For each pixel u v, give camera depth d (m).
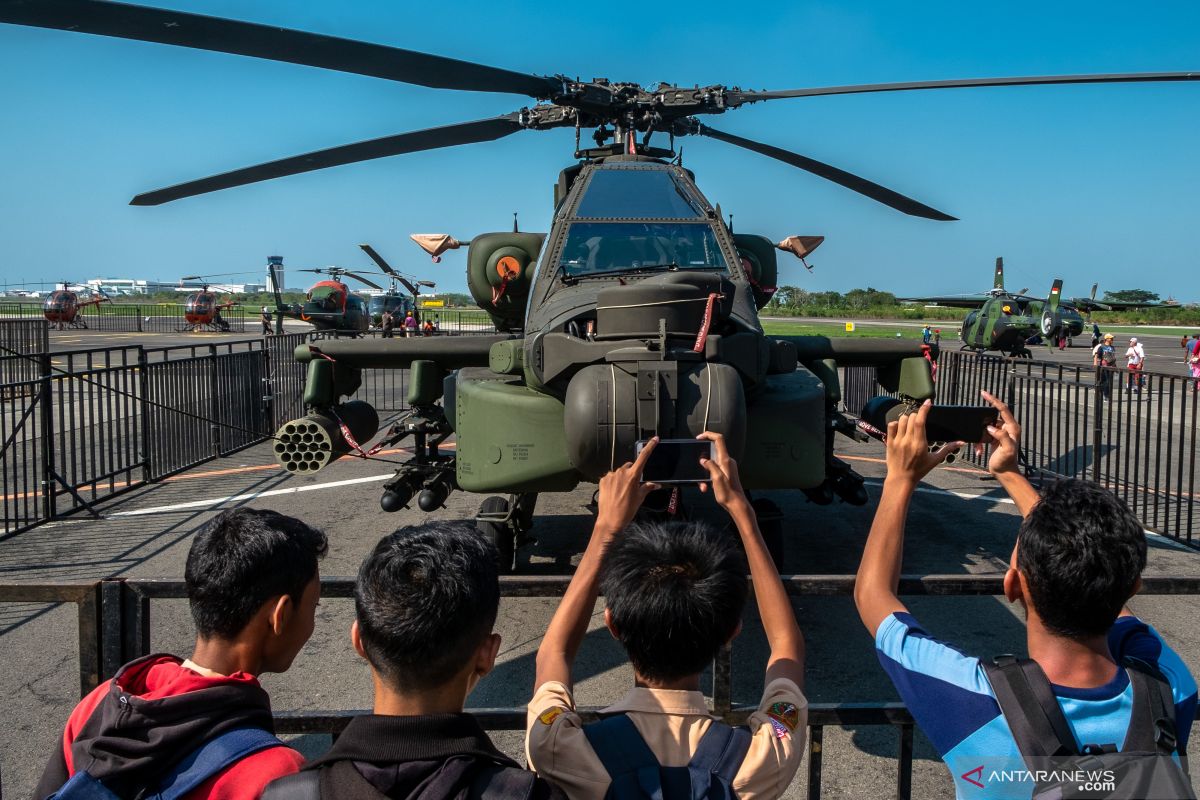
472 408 5.05
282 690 4.62
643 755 1.59
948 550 7.13
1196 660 4.89
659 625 1.62
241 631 1.85
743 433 4.41
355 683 4.71
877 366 6.88
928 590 2.55
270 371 12.72
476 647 1.60
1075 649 1.67
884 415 6.48
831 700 4.42
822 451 4.98
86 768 1.63
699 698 1.69
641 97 6.93
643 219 5.89
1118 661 1.78
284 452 5.86
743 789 1.58
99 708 1.77
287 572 1.88
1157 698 1.61
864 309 88.31
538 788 1.44
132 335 42.53
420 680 1.54
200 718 1.67
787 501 8.98
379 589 1.56
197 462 10.70
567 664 1.87
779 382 5.20
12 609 5.72
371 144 6.71
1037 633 1.72
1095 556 1.60
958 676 1.69
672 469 2.40
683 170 6.34
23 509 8.38
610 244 5.76
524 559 6.69
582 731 1.65
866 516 8.32
